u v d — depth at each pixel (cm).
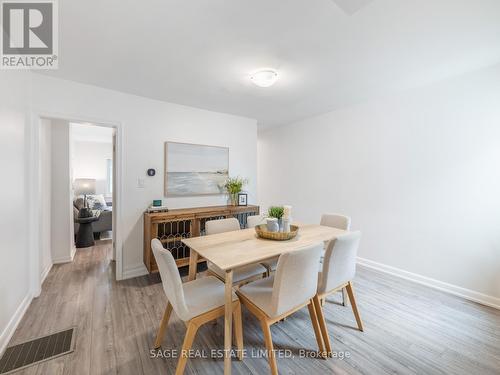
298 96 291
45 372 140
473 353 160
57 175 316
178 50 187
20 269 195
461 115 235
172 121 313
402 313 206
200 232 304
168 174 309
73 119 245
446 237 248
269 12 144
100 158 704
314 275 149
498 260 216
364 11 143
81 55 194
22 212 203
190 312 133
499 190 215
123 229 276
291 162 436
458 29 162
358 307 216
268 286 162
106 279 271
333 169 361
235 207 338
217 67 215
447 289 246
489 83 218
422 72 229
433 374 143
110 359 151
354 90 274
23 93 207
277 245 179
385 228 298
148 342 167
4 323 163
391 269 292
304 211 410
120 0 133
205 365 148
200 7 140
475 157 228
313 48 185
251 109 345
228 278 138
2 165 164
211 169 351
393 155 289
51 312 202
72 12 143
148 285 257
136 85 255
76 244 390
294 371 144
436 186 254
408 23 155
